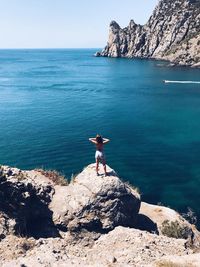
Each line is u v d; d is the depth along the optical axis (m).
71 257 15.91
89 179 21.70
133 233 17.97
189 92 117.31
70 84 140.38
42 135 61.19
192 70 187.88
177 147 56.78
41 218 20.56
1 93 114.06
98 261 15.57
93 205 20.58
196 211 35.25
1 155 49.69
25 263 14.27
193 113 84.44
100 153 21.28
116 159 50.50
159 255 16.14
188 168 47.16
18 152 51.16
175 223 23.86
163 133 65.62
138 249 16.36
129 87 131.12
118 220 20.59
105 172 21.58
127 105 94.31
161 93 115.81
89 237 19.97
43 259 14.79
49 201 21.33
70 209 20.58
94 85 137.62
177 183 42.09
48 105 92.31
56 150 52.41
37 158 48.81
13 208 19.36
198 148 56.31
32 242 17.33
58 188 22.56
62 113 81.88
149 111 86.81
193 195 38.88
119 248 16.98
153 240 17.56
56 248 16.50
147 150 54.84
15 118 75.31
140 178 43.62
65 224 20.31
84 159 48.62
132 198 21.58
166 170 46.34
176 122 75.12
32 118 75.62
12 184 19.88
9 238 17.02
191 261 15.02
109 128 68.69
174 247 17.36
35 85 136.25
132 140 60.59
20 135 60.91
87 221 20.17
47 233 19.94
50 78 163.75
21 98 103.81
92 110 86.50
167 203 37.03
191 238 23.28
